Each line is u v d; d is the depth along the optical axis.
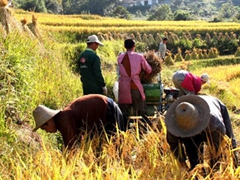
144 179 5.06
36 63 9.26
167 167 5.40
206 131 5.24
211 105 5.52
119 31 52.09
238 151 6.17
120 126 6.45
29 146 6.16
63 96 9.12
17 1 92.06
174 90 8.73
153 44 51.12
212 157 5.35
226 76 28.45
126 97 7.91
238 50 52.69
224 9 156.38
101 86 8.26
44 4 98.69
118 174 4.82
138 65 7.88
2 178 4.97
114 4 128.25
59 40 25.00
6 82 7.01
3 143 5.73
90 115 6.18
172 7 170.75
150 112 8.33
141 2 177.25
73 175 4.94
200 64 41.72
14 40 8.83
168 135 5.48
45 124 5.96
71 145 5.93
